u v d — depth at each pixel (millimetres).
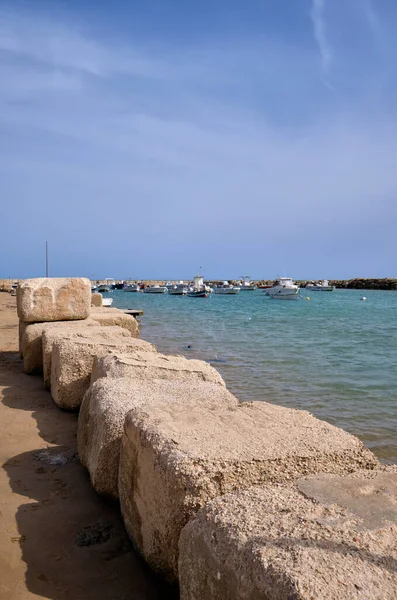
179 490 2443
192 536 2123
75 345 6047
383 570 1673
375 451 5766
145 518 2781
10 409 6043
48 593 2590
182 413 3221
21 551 2951
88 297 9086
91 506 3549
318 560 1705
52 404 6336
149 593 2613
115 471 3527
